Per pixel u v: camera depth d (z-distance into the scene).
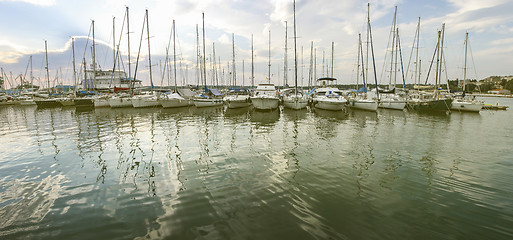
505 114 26.30
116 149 11.54
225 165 9.08
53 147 12.01
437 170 8.48
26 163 9.52
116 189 7.04
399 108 28.91
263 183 7.34
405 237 4.69
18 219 5.45
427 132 15.45
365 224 5.12
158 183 7.44
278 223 5.15
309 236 4.70
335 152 10.75
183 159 9.90
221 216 5.46
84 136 14.63
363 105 28.84
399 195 6.51
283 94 40.88
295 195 6.49
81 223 5.26
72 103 38.78
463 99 29.69
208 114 26.14
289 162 9.37
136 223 5.23
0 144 12.73
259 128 17.00
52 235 4.84
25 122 21.44
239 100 31.45
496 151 10.89
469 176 7.92
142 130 16.53
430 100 27.52
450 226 5.07
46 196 6.62
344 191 6.74
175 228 5.02
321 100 29.02
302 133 15.10
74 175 8.20
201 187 7.09
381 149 11.25
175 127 17.67
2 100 45.75
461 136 14.20
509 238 4.66
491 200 6.23
